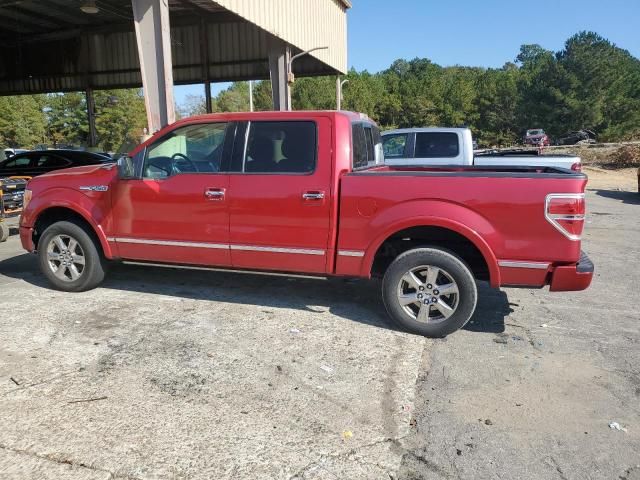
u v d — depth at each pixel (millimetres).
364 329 4898
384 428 3297
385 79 80750
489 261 4469
